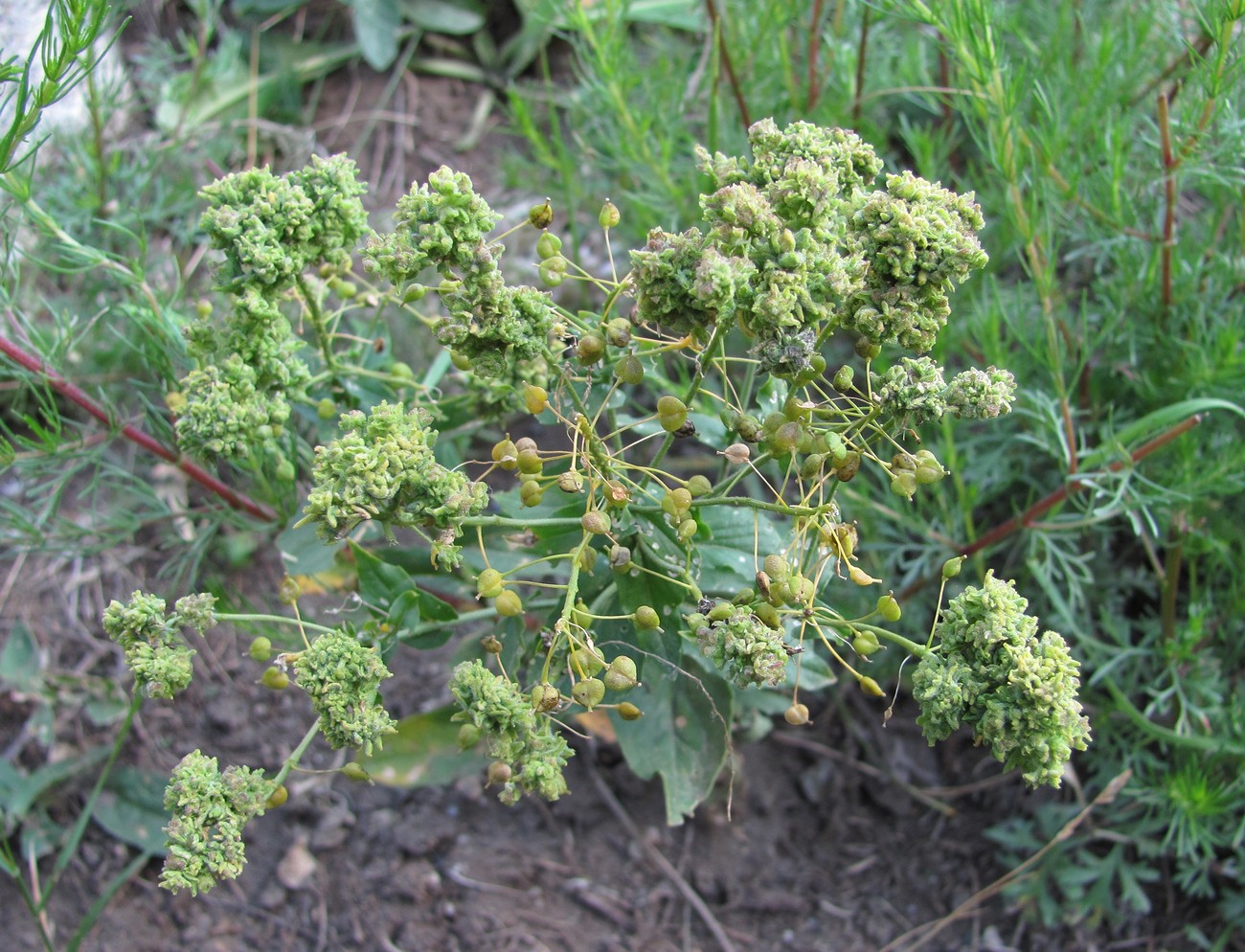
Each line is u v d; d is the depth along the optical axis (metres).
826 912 0.31
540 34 0.43
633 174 0.35
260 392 0.22
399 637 0.21
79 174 0.35
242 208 0.20
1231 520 0.31
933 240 0.17
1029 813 0.32
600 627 0.22
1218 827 0.29
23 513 0.29
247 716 0.32
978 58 0.25
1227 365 0.28
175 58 0.38
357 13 0.42
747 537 0.23
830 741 0.33
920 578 0.32
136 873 0.30
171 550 0.34
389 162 0.42
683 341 0.20
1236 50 0.26
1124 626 0.31
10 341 0.26
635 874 0.31
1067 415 0.27
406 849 0.31
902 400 0.18
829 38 0.33
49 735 0.32
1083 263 0.37
